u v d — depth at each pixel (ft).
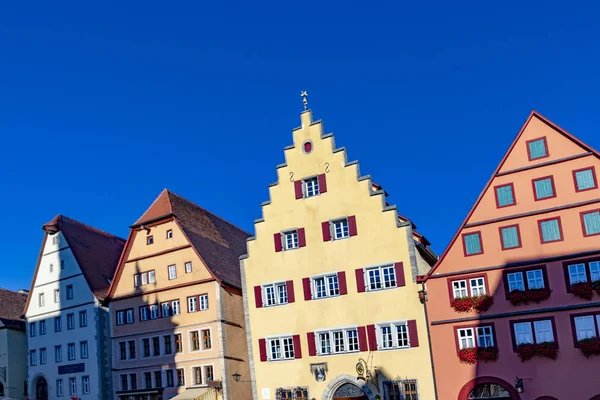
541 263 105.19
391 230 119.65
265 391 124.88
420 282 114.73
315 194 129.29
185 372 140.87
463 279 111.24
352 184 125.18
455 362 108.78
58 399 160.76
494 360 105.50
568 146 107.45
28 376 168.55
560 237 104.99
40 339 169.07
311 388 120.98
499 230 109.60
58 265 170.91
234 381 138.51
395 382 113.19
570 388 99.19
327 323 121.90
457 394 107.45
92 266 169.27
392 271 118.62
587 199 104.32
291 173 131.75
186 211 160.76
